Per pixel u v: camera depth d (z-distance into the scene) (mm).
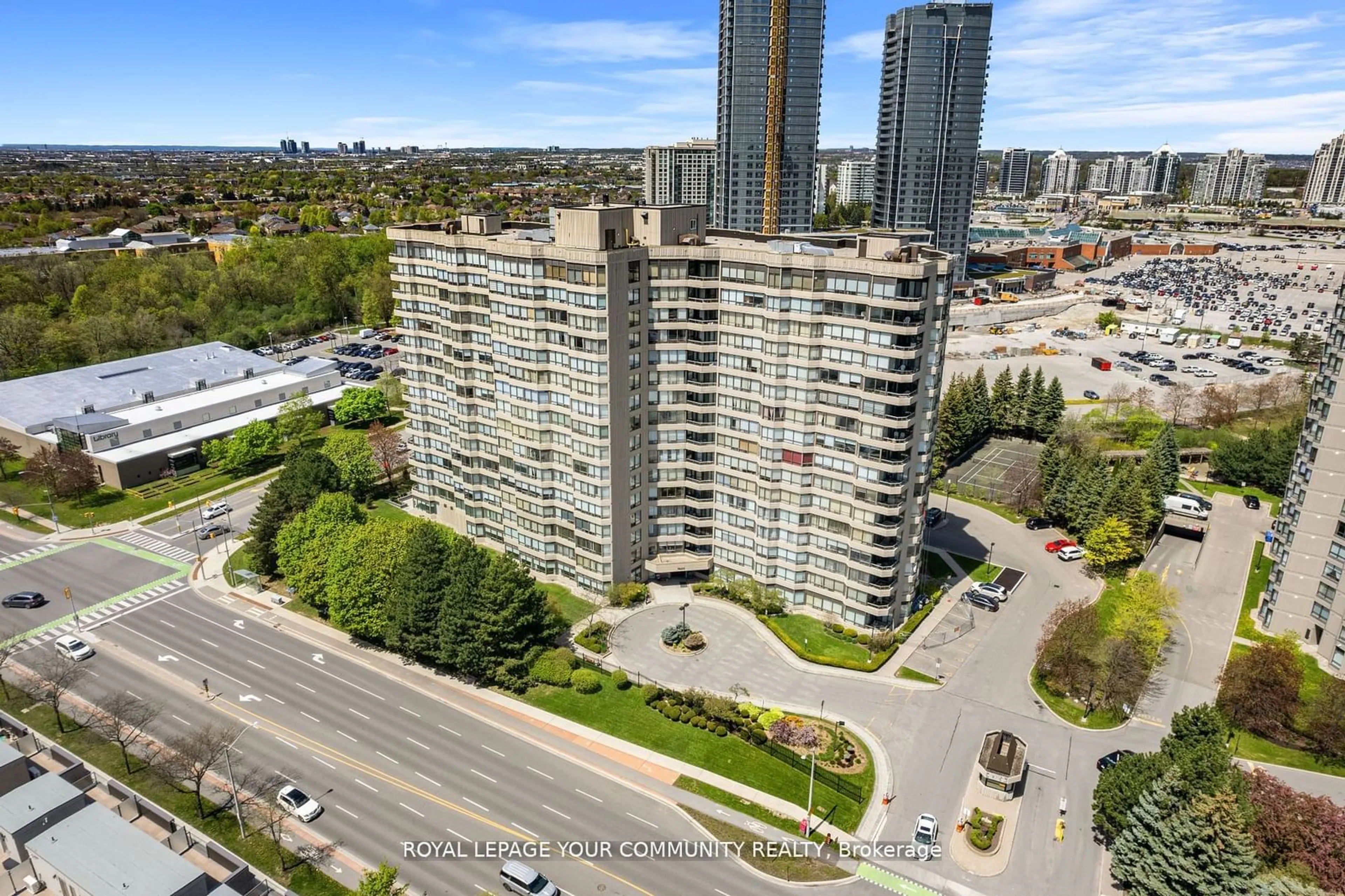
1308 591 103250
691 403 109000
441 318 118188
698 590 116188
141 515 143750
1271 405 195500
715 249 100562
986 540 135500
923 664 101188
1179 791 67312
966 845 74688
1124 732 89875
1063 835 75562
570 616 110188
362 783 81562
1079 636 95625
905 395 93750
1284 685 87812
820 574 107750
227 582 121188
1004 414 186500
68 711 92000
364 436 156625
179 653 103375
